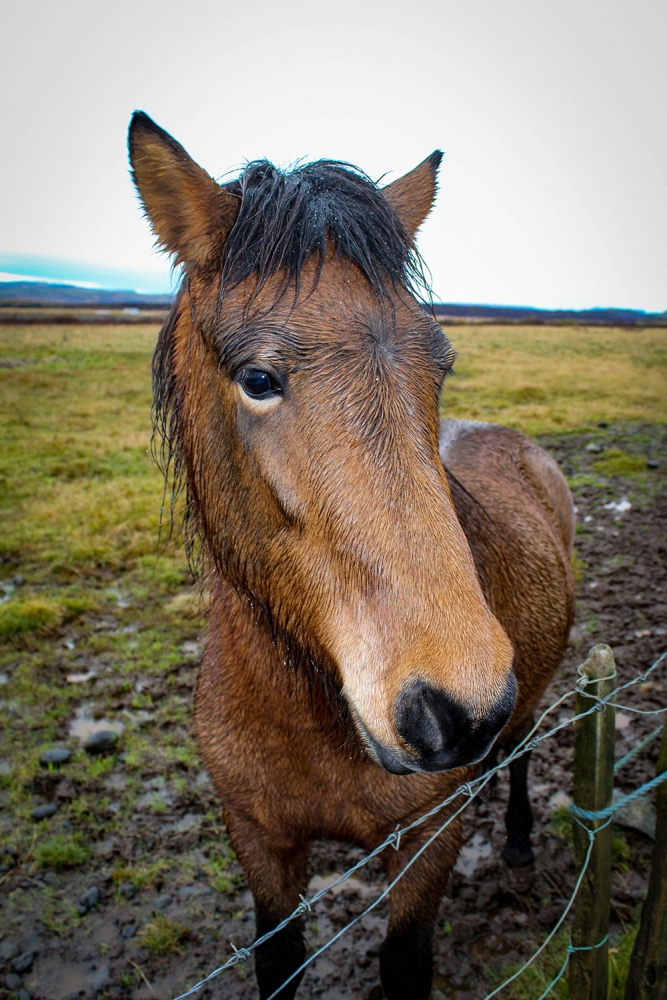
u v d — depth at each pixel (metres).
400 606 1.38
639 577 5.99
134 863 3.22
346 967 2.75
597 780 1.75
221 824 3.44
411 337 1.58
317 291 1.52
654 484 8.70
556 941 2.79
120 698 4.40
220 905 3.03
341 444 1.45
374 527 1.41
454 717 1.30
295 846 2.19
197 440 1.82
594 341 27.17
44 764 3.79
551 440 11.34
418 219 2.13
